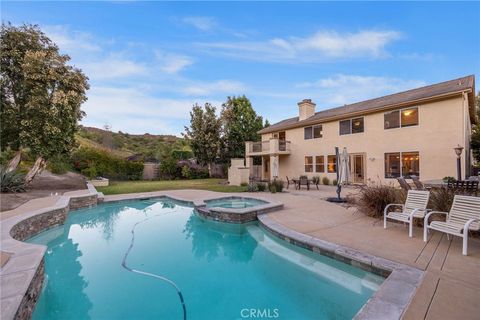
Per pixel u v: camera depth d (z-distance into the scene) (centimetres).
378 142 1497
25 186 1230
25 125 1193
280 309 367
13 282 318
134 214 1016
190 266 532
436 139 1253
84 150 2233
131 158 2833
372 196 728
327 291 415
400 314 259
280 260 549
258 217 781
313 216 757
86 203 1069
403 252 442
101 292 424
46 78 1234
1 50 1195
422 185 862
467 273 354
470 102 1373
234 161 1898
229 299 396
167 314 363
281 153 1992
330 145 1769
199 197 1219
